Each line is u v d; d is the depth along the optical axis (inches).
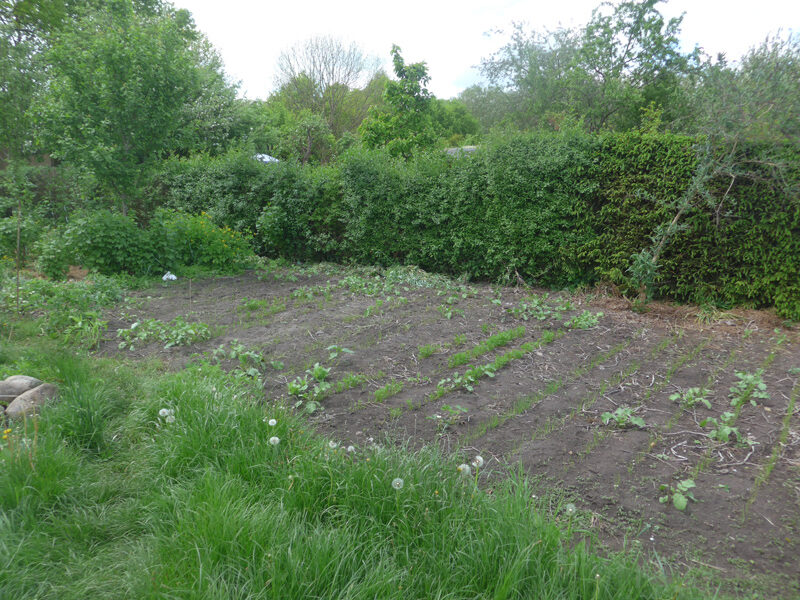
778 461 146.1
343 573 98.0
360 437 161.3
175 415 154.3
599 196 332.5
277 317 295.9
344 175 434.3
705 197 280.1
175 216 453.7
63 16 758.5
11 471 122.2
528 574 96.7
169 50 424.5
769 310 275.9
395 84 689.0
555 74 751.7
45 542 107.0
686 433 163.0
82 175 484.7
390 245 426.0
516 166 350.3
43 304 301.7
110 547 109.7
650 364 220.4
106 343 251.3
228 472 127.2
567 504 125.9
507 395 192.2
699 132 291.6
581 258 336.2
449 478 123.0
